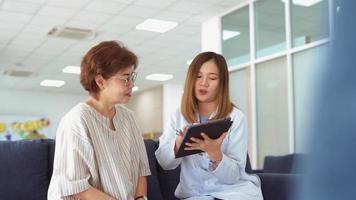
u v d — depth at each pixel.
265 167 4.16
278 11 5.34
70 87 12.72
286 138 5.07
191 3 5.73
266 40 5.52
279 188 2.13
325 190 0.25
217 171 1.89
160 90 12.42
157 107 12.49
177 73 10.71
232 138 2.04
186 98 2.13
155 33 7.16
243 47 5.89
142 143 2.01
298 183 0.27
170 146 1.99
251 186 2.00
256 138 5.58
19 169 2.33
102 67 1.80
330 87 0.25
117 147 1.81
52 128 13.35
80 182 1.65
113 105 1.89
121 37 7.37
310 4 4.71
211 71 2.08
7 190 2.28
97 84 1.84
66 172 1.68
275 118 5.29
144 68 10.09
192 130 1.77
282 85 5.21
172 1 5.64
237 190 1.97
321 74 0.26
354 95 0.24
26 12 5.98
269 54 5.45
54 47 8.00
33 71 10.28
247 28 5.82
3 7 5.77
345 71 0.24
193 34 7.24
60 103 13.65
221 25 6.26
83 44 7.79
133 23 6.59
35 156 2.39
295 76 5.02
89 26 6.70
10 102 12.96
